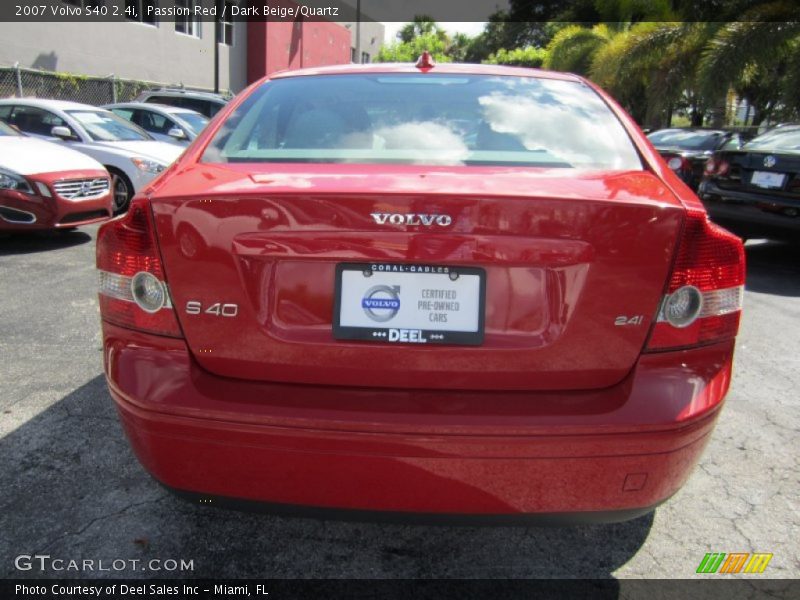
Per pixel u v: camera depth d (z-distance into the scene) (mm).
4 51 13742
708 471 2672
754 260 6805
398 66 2639
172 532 2205
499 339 1662
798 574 2084
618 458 1640
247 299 1671
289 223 1635
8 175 5918
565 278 1643
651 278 1651
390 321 1661
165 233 1682
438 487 1655
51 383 3248
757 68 14477
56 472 2502
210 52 20812
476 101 2348
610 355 1672
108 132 8641
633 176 1897
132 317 1751
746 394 3430
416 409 1641
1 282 5000
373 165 1922
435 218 1610
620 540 2238
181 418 1662
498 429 1609
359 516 1718
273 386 1702
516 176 1810
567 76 2662
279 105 2346
